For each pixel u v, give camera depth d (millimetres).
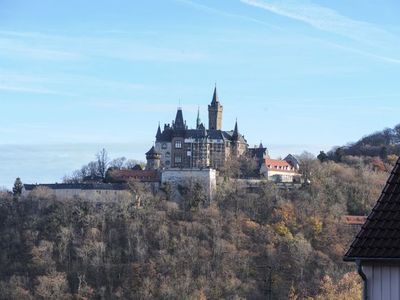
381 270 20469
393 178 21156
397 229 20297
